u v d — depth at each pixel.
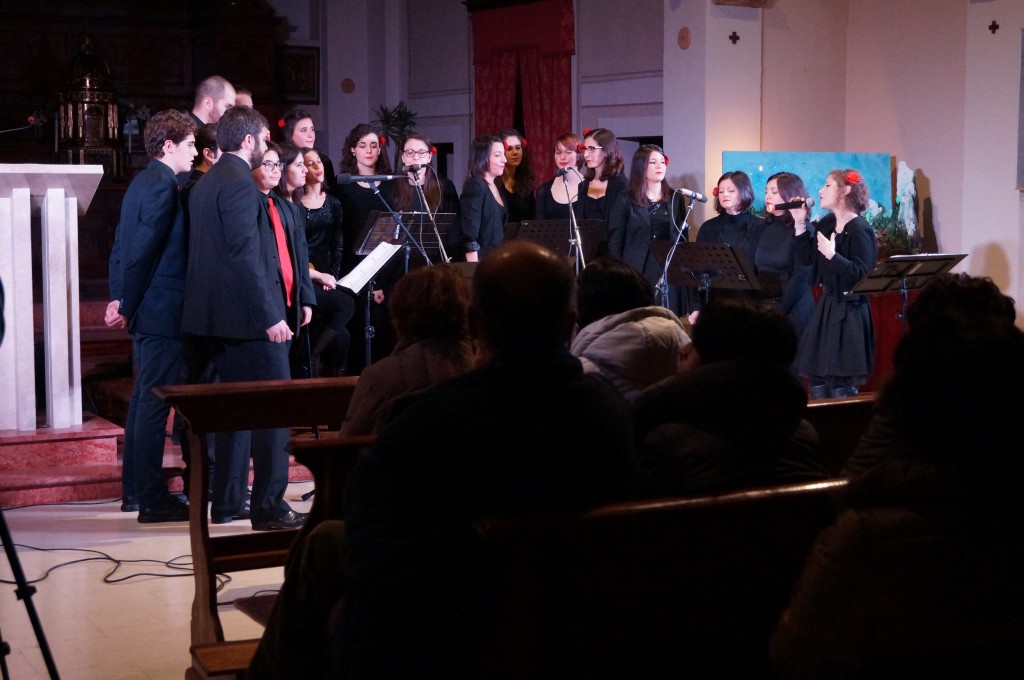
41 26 11.21
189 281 4.58
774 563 1.99
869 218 7.34
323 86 12.19
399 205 6.17
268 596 3.25
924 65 7.55
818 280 6.44
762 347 2.28
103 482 5.22
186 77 11.80
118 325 5.09
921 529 1.56
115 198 10.17
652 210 6.49
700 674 1.97
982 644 1.57
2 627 3.56
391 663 1.88
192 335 4.68
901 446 2.17
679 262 5.85
